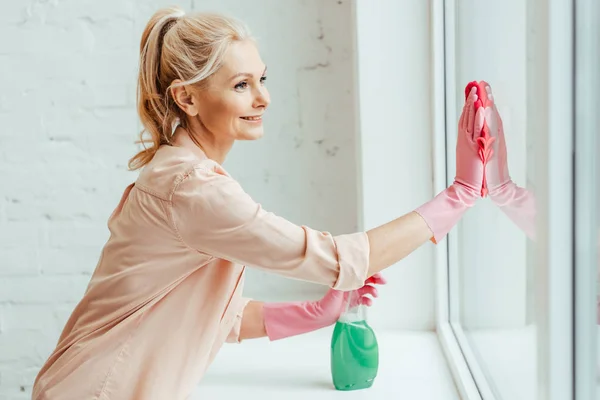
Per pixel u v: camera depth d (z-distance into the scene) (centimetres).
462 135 120
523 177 107
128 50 211
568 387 87
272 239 118
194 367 134
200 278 131
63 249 218
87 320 136
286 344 181
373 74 176
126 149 214
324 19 210
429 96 176
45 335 221
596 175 81
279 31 210
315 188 216
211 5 210
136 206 129
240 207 119
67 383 131
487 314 137
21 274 219
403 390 147
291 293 222
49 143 214
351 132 213
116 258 133
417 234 119
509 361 121
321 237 120
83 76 212
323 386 152
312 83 212
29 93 212
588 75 82
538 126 87
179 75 126
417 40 175
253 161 216
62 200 216
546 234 86
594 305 83
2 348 221
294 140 215
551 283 86
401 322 186
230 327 151
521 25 105
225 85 124
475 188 120
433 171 177
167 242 127
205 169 124
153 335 131
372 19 175
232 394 149
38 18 210
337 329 150
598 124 80
